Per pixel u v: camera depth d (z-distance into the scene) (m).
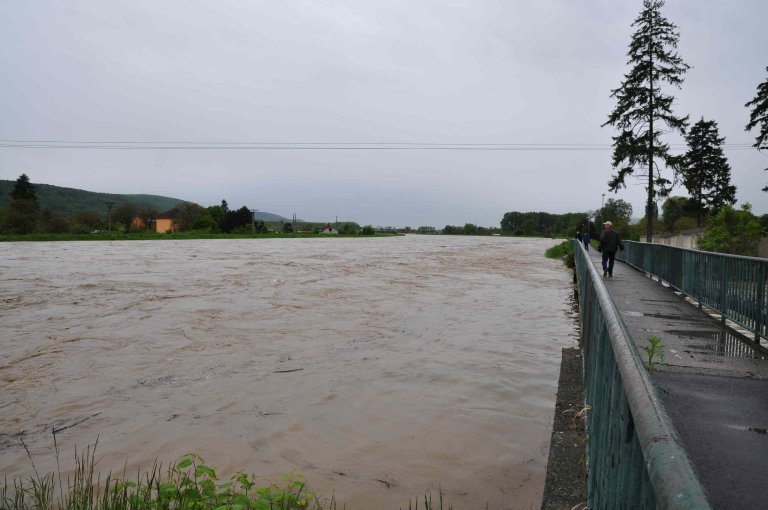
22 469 4.57
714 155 67.06
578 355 6.62
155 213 121.06
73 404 6.15
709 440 3.31
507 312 12.51
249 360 8.01
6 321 11.05
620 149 37.69
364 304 13.52
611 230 15.66
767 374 4.79
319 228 149.12
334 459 4.73
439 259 33.50
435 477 4.39
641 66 36.75
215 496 3.64
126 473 4.48
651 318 8.00
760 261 6.17
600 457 2.46
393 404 6.09
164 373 7.36
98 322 10.96
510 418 5.64
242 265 26.28
